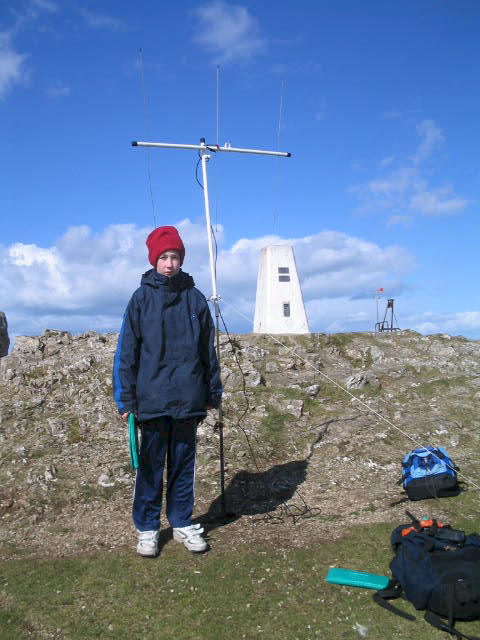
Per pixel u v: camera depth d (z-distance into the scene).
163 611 3.74
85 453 6.74
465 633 3.44
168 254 4.41
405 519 5.07
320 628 3.56
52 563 4.40
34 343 9.38
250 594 3.92
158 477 4.52
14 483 5.96
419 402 8.74
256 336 10.57
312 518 5.21
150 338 4.37
